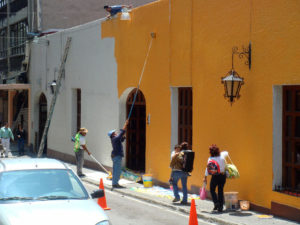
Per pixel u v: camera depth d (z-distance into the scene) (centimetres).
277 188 1060
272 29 1056
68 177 820
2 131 2341
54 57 2302
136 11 1591
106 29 1792
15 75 2914
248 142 1127
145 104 1608
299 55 988
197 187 1318
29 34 2566
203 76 1281
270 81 1064
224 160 1104
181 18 1366
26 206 714
